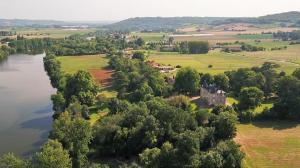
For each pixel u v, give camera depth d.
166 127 140.25
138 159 132.12
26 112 194.12
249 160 130.12
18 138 157.00
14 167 103.94
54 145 117.38
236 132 153.62
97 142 140.00
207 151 125.56
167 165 117.50
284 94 180.00
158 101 171.00
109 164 131.00
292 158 132.62
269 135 154.50
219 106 171.25
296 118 174.50
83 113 172.12
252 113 173.62
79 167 124.31
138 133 138.12
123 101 179.00
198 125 151.62
